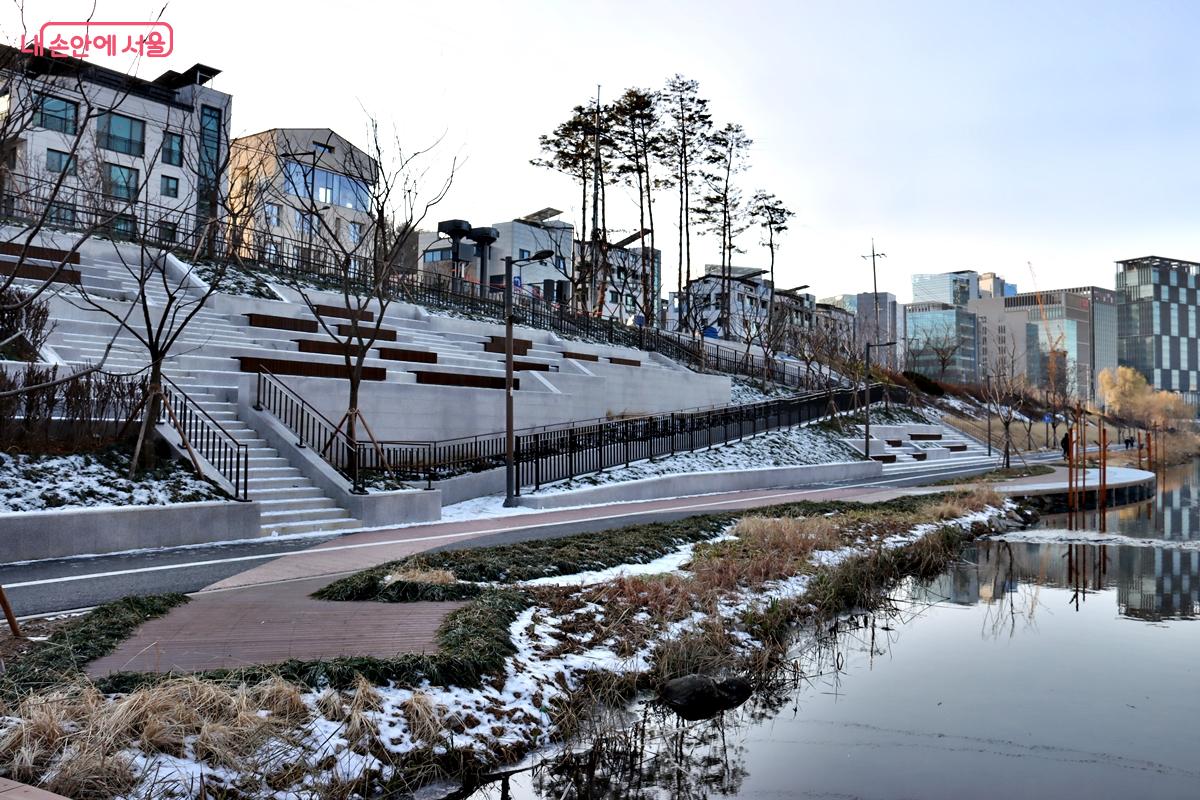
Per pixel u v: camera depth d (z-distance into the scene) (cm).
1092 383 14988
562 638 919
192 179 4178
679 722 825
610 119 5525
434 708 668
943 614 1356
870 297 15600
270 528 1536
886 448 4481
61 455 1442
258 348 2225
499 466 2391
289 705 609
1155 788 666
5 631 782
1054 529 2489
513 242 7544
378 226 2791
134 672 641
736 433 3725
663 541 1552
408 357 2603
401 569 1105
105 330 2080
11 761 498
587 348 3734
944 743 772
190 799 508
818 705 888
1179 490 4141
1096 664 1055
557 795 642
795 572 1432
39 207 2939
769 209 6288
